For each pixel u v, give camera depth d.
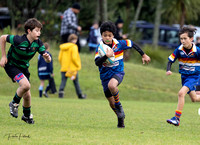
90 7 77.50
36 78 46.50
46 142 14.45
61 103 30.30
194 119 24.28
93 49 60.50
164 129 19.53
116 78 18.33
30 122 19.09
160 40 77.62
